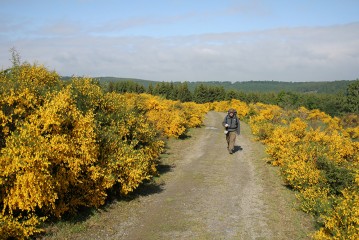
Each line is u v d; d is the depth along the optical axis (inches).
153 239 254.8
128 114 417.1
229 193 380.2
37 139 239.1
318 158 382.6
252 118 1261.1
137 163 337.7
